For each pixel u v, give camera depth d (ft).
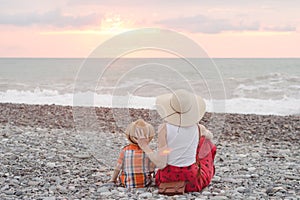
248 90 85.35
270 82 95.20
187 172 16.63
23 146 27.63
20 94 85.56
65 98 80.43
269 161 25.18
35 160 23.52
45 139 30.83
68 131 35.76
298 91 82.12
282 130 39.22
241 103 70.28
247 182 19.51
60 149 26.99
